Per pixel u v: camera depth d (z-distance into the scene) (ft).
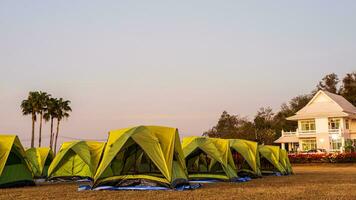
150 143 55.83
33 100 202.59
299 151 185.16
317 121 190.29
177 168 57.16
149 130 58.08
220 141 75.20
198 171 70.44
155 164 54.39
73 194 49.16
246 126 275.59
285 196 46.01
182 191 51.39
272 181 70.38
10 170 60.13
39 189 56.85
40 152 87.61
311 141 194.59
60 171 77.05
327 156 151.64
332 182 66.90
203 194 47.98
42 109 206.18
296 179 75.31
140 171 55.83
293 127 278.26
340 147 180.45
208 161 71.56
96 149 79.77
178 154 58.70
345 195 46.85
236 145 81.71
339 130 183.21
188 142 73.05
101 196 46.73
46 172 85.15
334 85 314.76
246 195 47.01
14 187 59.62
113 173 56.13
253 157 81.30
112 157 54.49
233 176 69.92
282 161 96.12
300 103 297.33
